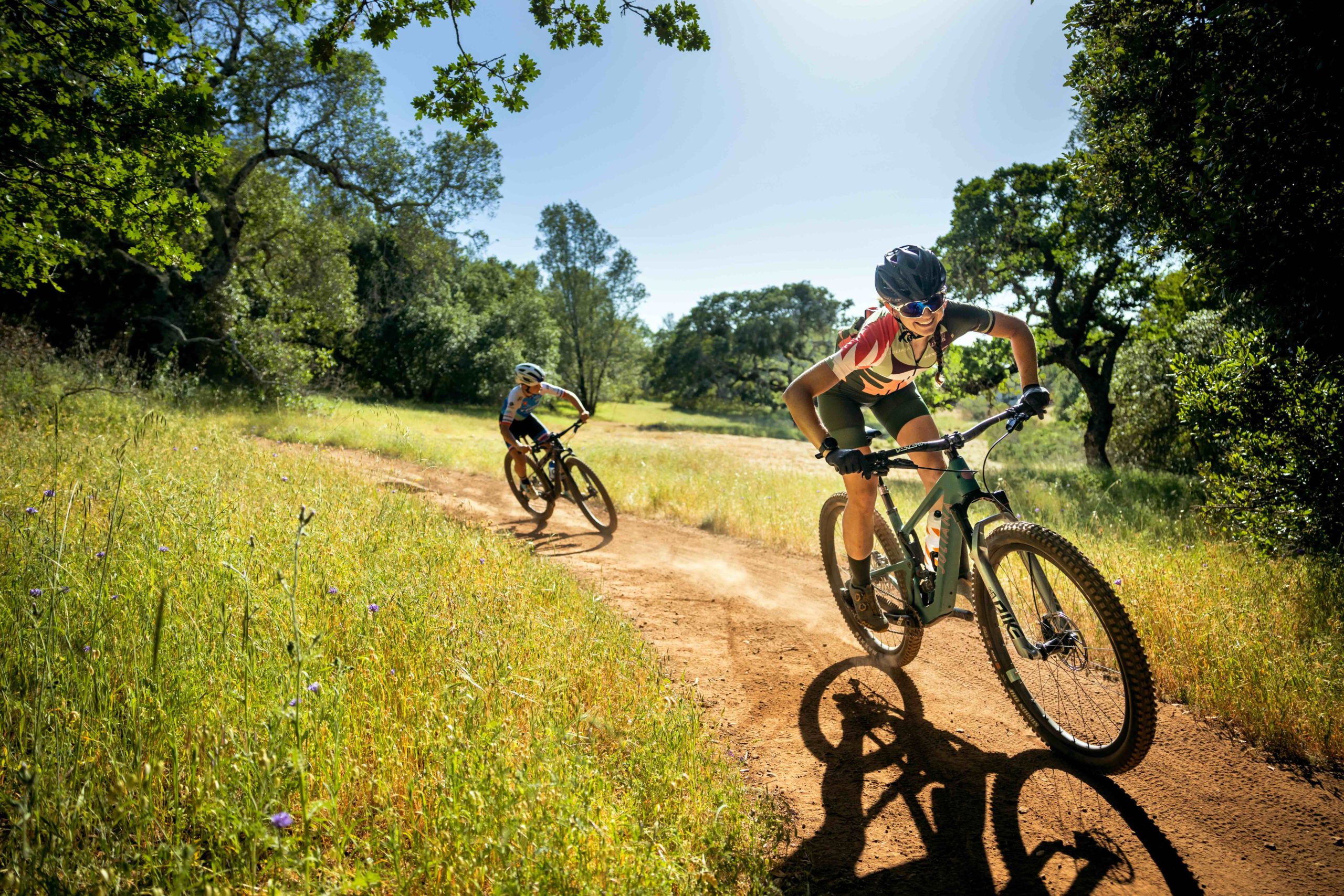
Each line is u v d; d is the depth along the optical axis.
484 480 10.02
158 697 2.12
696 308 63.03
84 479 4.75
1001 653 2.89
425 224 23.28
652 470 10.86
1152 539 6.14
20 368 11.02
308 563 3.63
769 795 2.51
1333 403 5.27
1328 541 5.00
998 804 2.44
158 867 1.59
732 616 4.50
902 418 3.24
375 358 39.88
